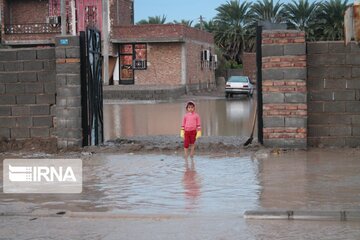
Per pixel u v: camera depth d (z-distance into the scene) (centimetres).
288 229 827
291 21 7562
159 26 5325
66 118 1627
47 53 1653
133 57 5475
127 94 4722
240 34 8144
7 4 5525
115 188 1118
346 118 1559
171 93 4819
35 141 1664
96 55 1723
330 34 7262
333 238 778
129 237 804
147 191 1085
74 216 930
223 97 5156
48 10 5541
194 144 1568
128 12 5822
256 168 1298
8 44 5459
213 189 1088
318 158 1413
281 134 1548
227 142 1753
